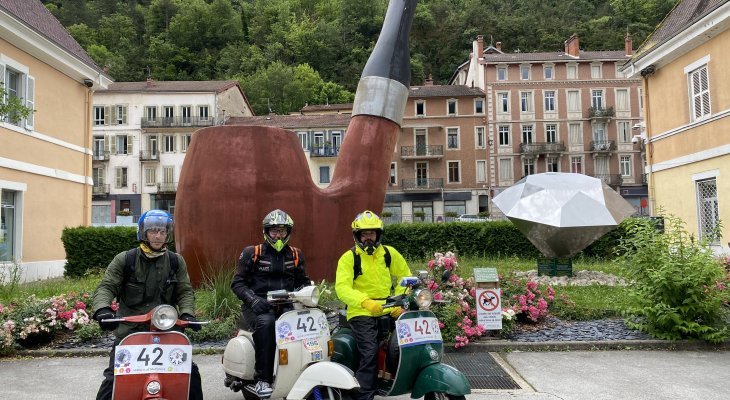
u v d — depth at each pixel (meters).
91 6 88.75
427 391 4.31
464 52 79.06
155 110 53.75
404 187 53.91
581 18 82.69
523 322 8.77
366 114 12.77
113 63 74.50
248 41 89.44
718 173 17.50
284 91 71.00
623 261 8.79
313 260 11.79
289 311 4.66
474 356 7.33
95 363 7.24
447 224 19.47
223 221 11.32
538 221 12.92
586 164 53.72
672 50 19.20
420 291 4.47
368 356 4.65
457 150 54.03
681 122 19.45
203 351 7.62
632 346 7.73
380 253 4.93
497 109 53.75
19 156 17.50
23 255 17.69
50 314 8.16
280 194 11.55
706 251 8.27
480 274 7.88
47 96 19.20
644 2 79.62
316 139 51.59
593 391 5.76
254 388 4.71
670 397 5.56
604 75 53.88
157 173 53.62
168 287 4.23
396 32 13.34
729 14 16.16
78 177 21.03
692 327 7.63
